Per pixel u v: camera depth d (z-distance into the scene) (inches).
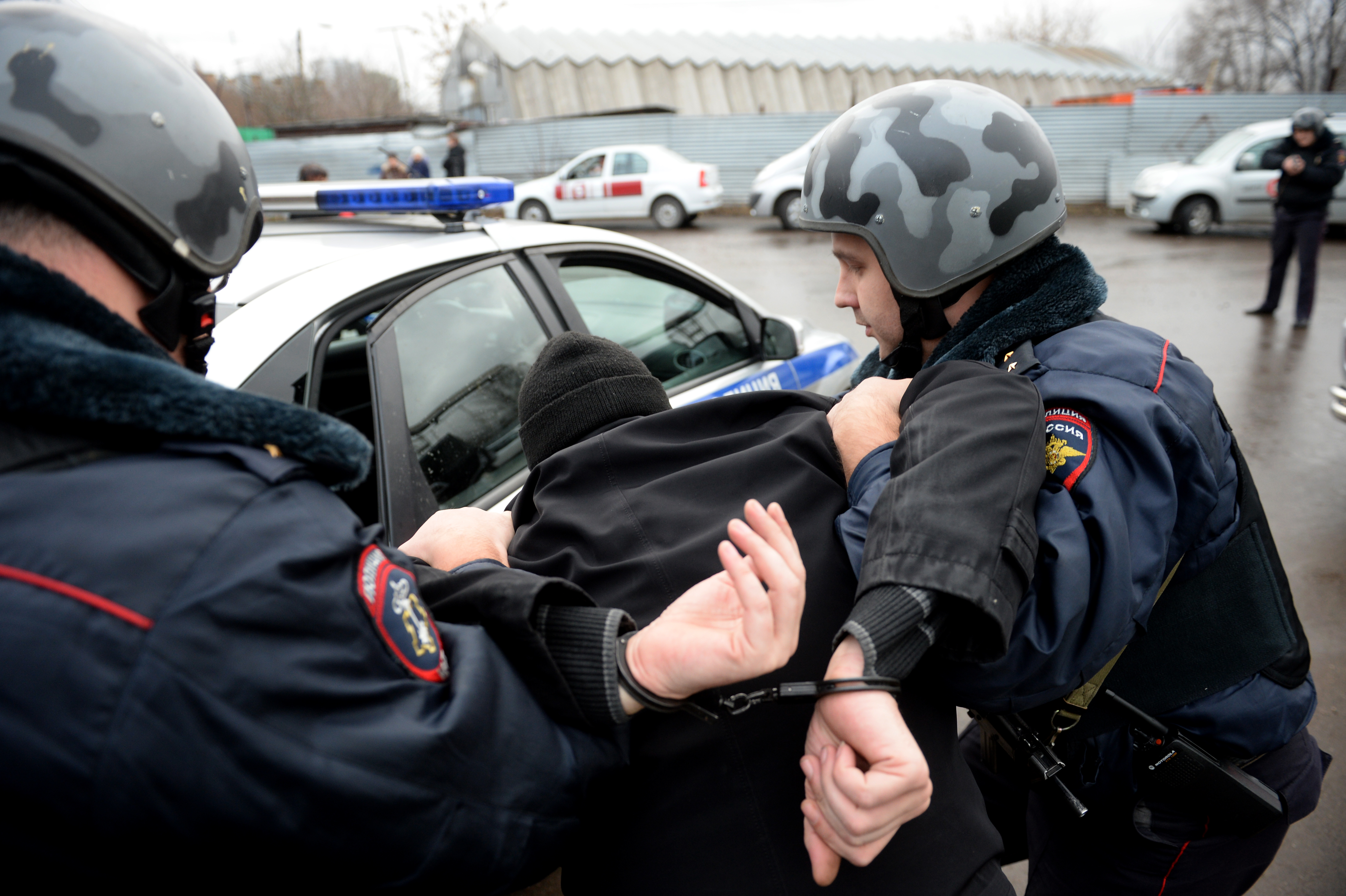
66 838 19.5
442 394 70.7
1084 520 31.4
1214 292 326.3
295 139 685.9
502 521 40.6
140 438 22.1
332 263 68.4
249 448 23.2
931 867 29.7
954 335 41.8
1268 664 40.5
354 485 26.5
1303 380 216.8
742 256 436.8
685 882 29.3
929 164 40.0
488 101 833.5
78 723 18.7
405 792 22.2
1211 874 45.1
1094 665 33.1
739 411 39.8
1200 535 38.3
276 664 20.8
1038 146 41.2
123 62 24.9
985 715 43.6
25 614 18.7
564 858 29.7
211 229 26.9
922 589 26.9
